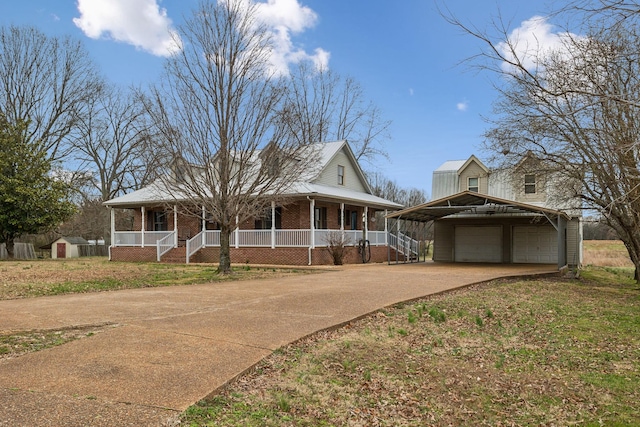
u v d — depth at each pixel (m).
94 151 37.12
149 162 18.22
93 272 15.91
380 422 4.23
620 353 6.95
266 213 19.38
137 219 26.39
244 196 15.85
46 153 28.75
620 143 9.85
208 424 3.78
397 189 54.16
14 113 32.03
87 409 3.85
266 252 21.50
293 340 6.39
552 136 13.50
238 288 11.77
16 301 9.29
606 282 17.66
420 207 20.91
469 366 6.04
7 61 31.80
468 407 4.76
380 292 11.12
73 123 34.62
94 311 8.11
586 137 12.04
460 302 10.42
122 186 38.47
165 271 16.75
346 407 4.46
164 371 4.89
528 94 12.25
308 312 8.38
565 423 4.48
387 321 8.19
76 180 36.41
